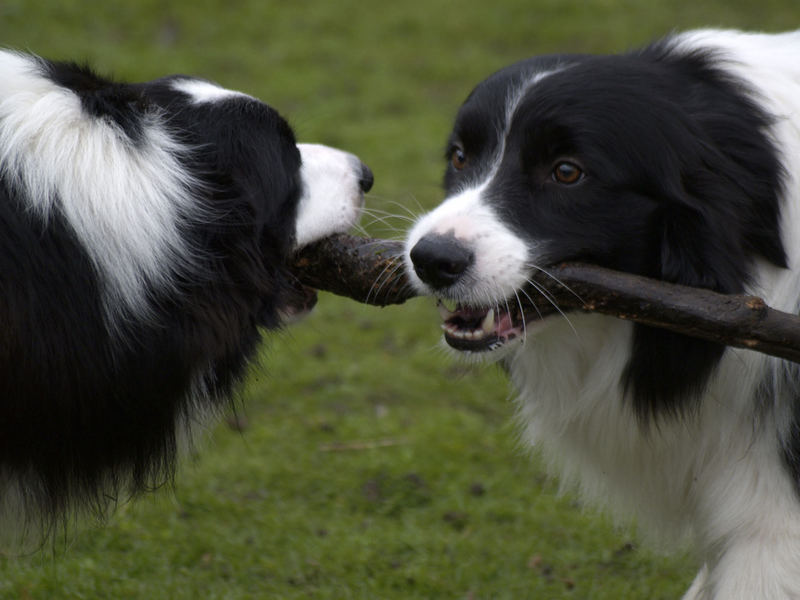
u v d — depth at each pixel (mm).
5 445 5078
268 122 5770
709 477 5645
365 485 8523
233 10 20797
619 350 5629
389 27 20734
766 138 5312
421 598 7027
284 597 6957
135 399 5230
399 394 10094
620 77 5340
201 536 7664
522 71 5652
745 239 5215
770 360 5234
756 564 5348
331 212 6102
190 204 5211
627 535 7203
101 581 7043
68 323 4891
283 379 10281
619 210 5285
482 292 5211
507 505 8180
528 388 6160
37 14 19219
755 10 20938
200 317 5250
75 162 4895
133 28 19594
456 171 5965
